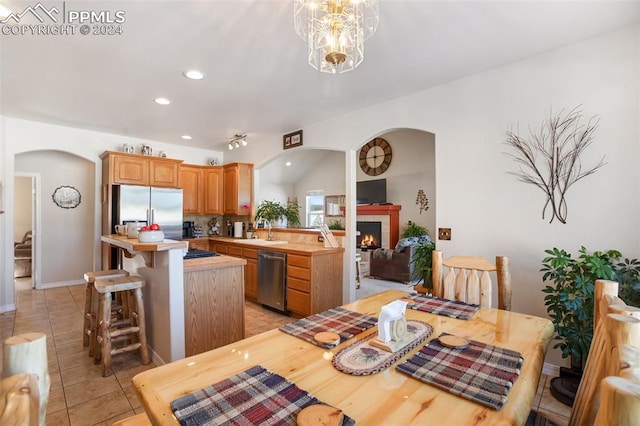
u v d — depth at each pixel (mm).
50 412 1926
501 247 2541
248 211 5332
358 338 1282
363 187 8289
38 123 4047
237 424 749
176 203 4816
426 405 833
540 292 2363
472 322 1468
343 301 3875
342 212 8898
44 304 4254
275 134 4727
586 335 1906
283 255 3881
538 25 1988
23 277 5969
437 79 2781
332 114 3760
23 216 6609
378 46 2225
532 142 2396
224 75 2688
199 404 830
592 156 2152
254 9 1797
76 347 2867
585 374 1027
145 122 4062
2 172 3793
